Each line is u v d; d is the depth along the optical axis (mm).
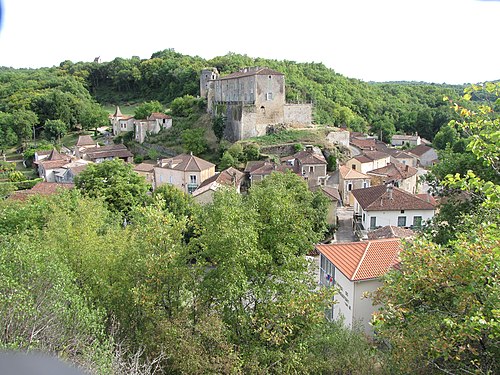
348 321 21938
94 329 12461
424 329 11234
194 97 94812
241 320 15828
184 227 17312
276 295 16984
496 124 10695
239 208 17969
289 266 17531
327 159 64125
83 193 40281
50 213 26469
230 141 72938
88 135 103812
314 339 16344
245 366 14664
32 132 98562
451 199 21719
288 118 73438
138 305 15836
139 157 78062
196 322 15328
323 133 70625
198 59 128875
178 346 14023
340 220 46656
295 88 94312
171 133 82688
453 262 11086
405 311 11227
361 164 58406
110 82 141250
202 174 57531
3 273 12125
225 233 15898
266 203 19375
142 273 16203
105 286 16766
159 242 16547
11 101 108062
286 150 65250
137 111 93938
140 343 14273
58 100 105500
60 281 13117
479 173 20078
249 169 58562
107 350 11250
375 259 22500
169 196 40125
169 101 117375
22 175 71375
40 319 11242
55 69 148625
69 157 75500
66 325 11742
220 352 14289
